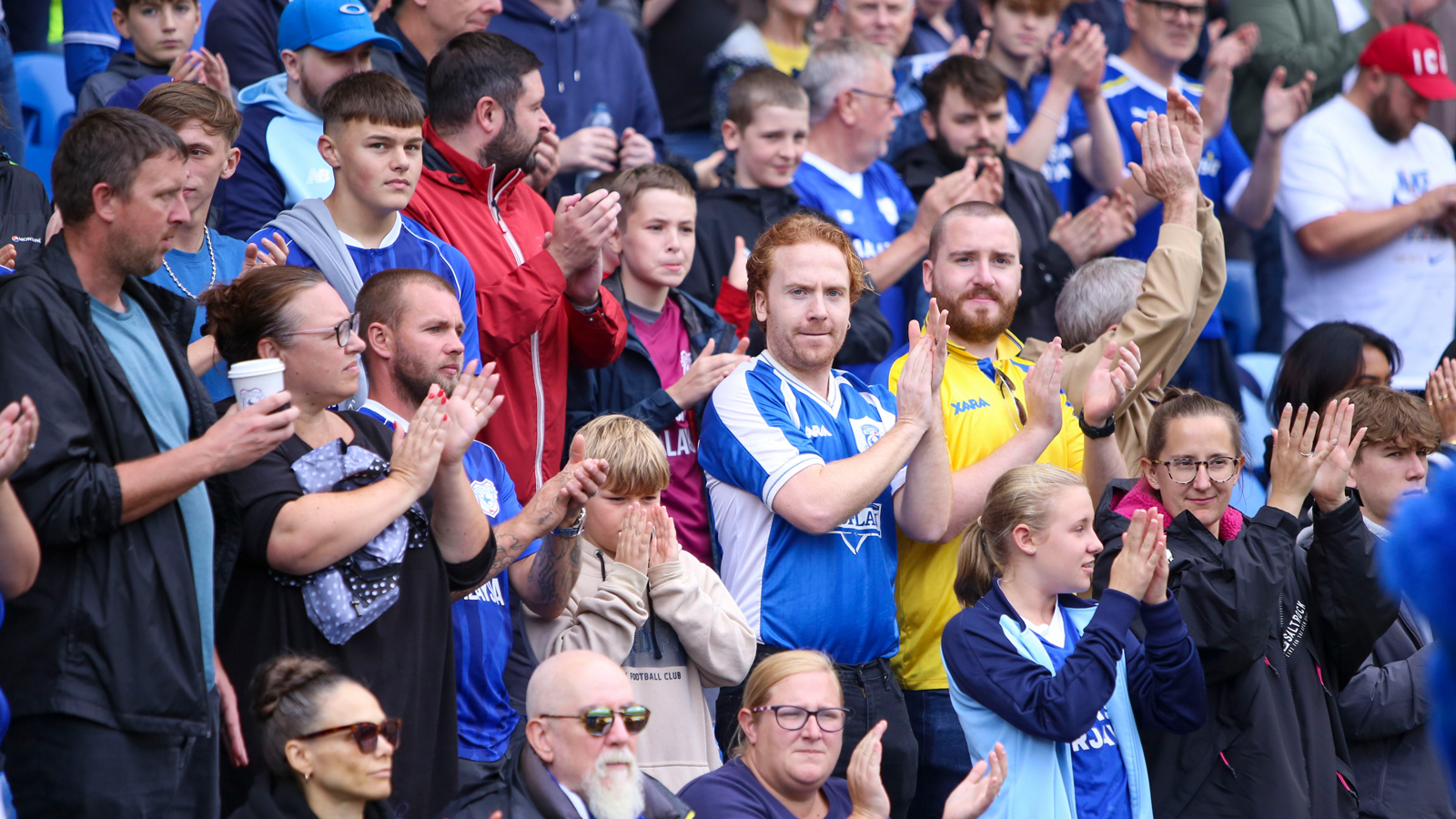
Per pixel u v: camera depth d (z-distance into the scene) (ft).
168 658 32.42
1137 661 43.68
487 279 51.24
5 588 30.25
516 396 50.11
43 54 73.36
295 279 36.35
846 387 50.47
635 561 42.32
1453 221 82.89
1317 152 83.61
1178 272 55.83
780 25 83.61
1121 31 95.45
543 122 56.75
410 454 35.60
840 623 46.24
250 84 62.34
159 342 34.65
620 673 34.55
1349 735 49.21
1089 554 42.52
